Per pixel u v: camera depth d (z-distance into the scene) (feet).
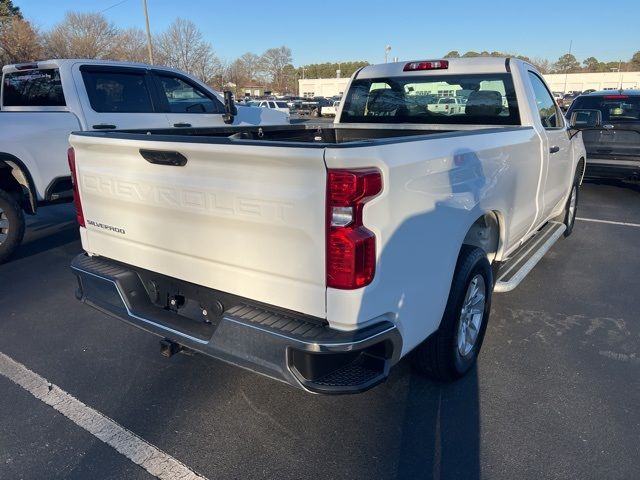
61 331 13.56
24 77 22.76
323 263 7.32
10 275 17.89
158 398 10.53
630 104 30.78
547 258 19.27
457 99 15.56
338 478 8.34
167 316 9.49
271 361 7.64
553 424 9.56
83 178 10.36
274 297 7.98
